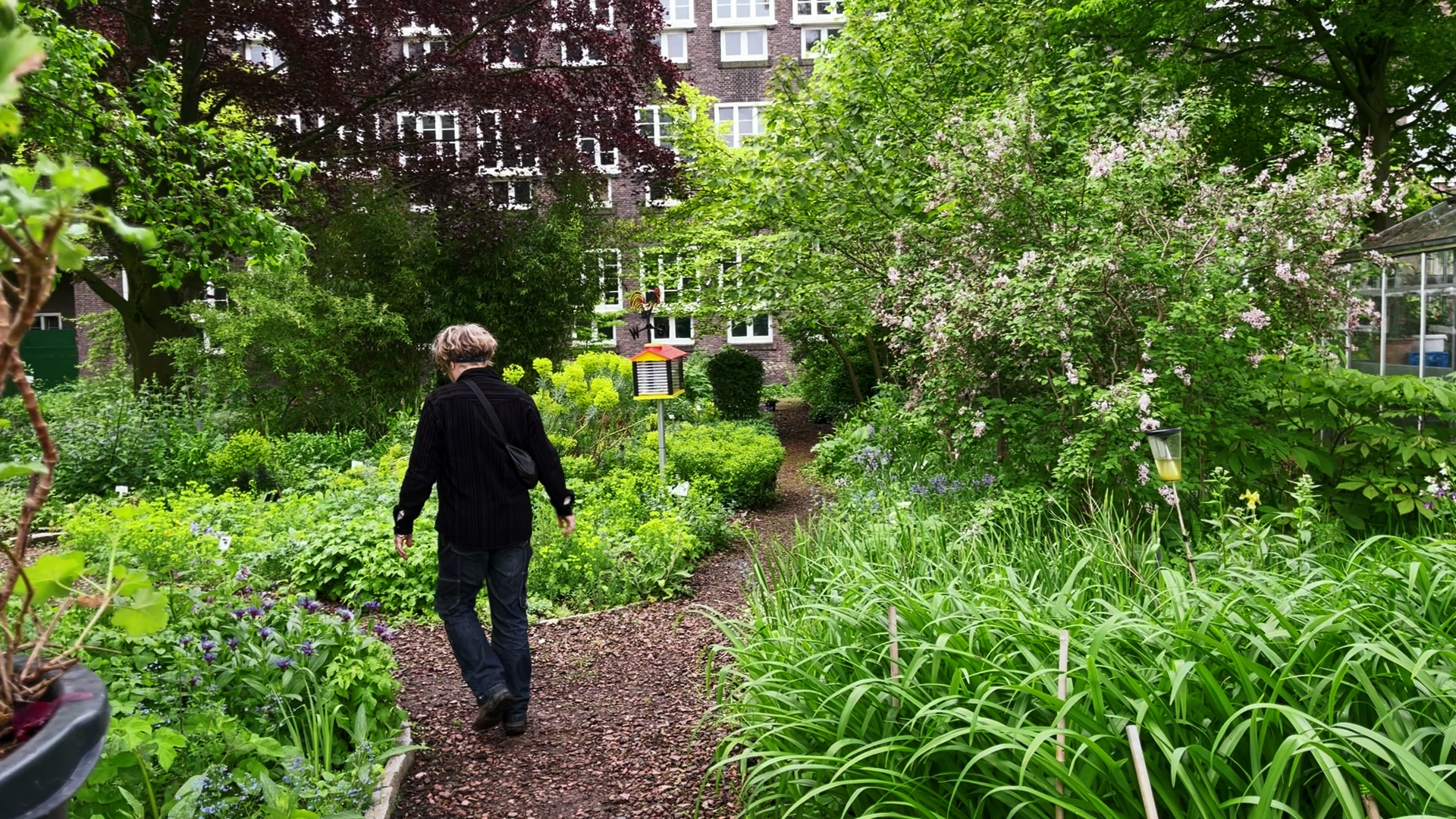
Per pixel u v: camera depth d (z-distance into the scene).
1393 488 5.25
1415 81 12.59
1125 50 11.46
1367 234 6.63
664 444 9.63
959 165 5.89
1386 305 8.53
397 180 14.80
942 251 6.50
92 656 2.86
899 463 7.76
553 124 14.26
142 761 2.33
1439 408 5.34
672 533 6.65
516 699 3.79
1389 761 1.80
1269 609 2.52
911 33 9.41
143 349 14.02
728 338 29.17
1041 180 6.12
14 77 0.78
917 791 2.36
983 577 3.60
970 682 2.57
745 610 4.34
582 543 6.17
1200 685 2.31
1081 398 5.37
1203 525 4.95
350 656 3.54
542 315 15.13
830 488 10.08
